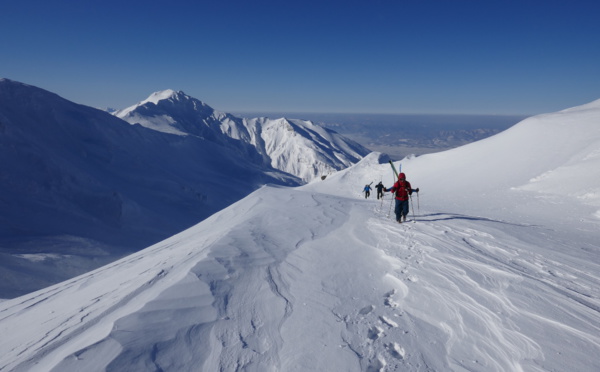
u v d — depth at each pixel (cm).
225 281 511
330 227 954
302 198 1681
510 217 1709
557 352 339
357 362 335
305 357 343
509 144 3797
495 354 342
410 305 457
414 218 1102
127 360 309
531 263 666
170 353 331
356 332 391
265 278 544
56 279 2867
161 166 15625
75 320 477
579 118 3459
